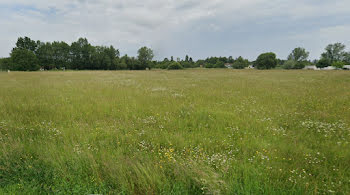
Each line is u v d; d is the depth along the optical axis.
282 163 3.17
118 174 2.71
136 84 16.47
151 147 3.93
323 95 9.84
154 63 103.56
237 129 4.81
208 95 10.12
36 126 4.83
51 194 2.50
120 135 4.30
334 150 3.57
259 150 3.67
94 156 3.25
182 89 12.91
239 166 3.03
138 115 6.19
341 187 2.54
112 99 8.56
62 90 11.51
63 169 2.87
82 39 77.50
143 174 2.75
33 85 14.04
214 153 3.58
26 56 61.22
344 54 86.31
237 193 2.35
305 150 3.64
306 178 2.75
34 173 2.85
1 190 2.53
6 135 4.22
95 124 5.15
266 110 6.90
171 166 2.98
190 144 3.94
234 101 8.62
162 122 5.43
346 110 6.54
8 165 2.93
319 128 4.93
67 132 4.38
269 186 2.44
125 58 88.00
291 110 6.78
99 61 76.19
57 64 73.38
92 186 2.56
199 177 2.62
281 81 19.28
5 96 8.97
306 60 92.94
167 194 2.40
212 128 5.01
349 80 18.66
